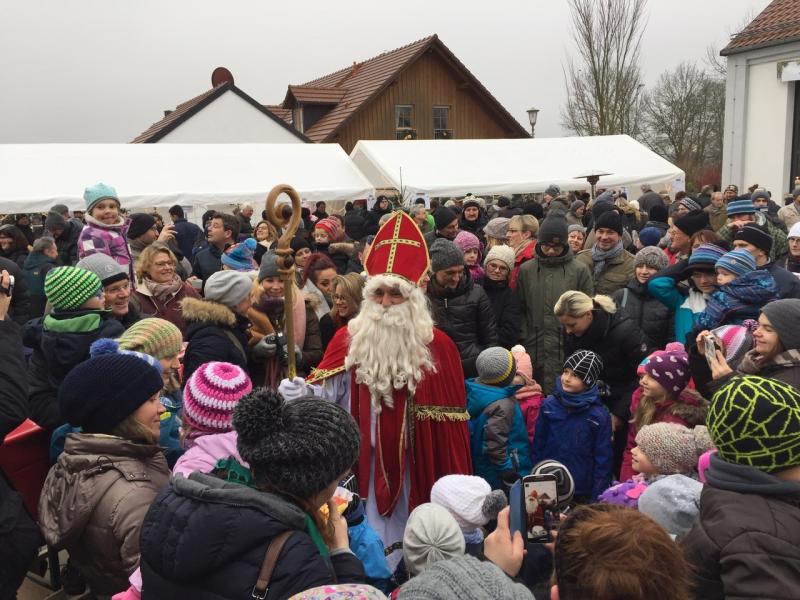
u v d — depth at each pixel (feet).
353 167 46.78
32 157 40.37
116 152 42.75
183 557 4.86
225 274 10.94
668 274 13.53
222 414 7.33
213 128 79.25
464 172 48.88
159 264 14.53
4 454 9.57
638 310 14.08
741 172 59.93
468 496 8.49
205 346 10.18
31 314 23.00
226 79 91.71
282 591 4.72
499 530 6.23
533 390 12.94
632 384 12.30
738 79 59.06
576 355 11.25
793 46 54.49
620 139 56.34
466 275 14.20
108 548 6.73
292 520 5.01
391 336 9.39
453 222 20.25
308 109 91.66
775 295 11.03
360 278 14.11
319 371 9.93
